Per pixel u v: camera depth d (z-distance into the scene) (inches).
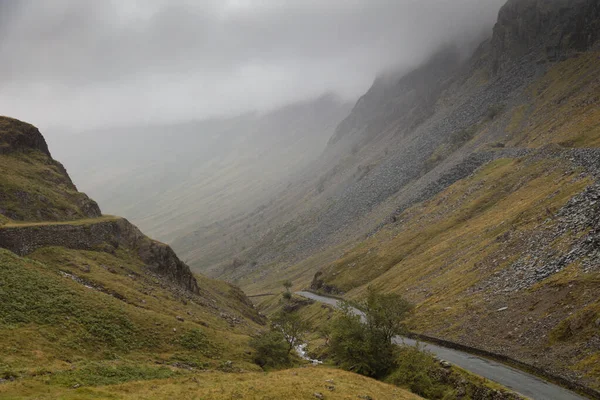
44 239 3270.2
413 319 3698.3
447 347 2972.4
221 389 1713.8
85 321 2285.9
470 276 3919.8
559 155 5713.6
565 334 2341.3
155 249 4232.3
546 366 2223.2
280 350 2888.8
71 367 1780.3
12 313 2076.8
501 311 2984.7
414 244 6437.0
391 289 5113.2
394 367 2751.0
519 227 4099.4
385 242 7426.2
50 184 4414.4
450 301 3666.3
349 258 7647.6
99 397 1453.0
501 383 2160.4
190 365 2314.2
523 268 3339.1
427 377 2464.3
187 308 3430.1
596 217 3112.7
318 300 6525.6
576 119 7406.5
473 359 2610.7
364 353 2856.8
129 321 2497.5
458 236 5423.2
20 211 3597.4
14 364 1670.8
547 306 2659.9
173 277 4227.4
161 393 1593.3
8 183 3786.9
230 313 4397.1
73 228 3607.3
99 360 2010.3
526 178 5797.2
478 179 7121.1
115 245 3973.9
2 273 2351.1
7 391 1395.2
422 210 7701.8
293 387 1836.9
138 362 2119.8
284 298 7396.7
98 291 2785.4
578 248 2970.0
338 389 1903.3
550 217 3794.3
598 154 4630.9
